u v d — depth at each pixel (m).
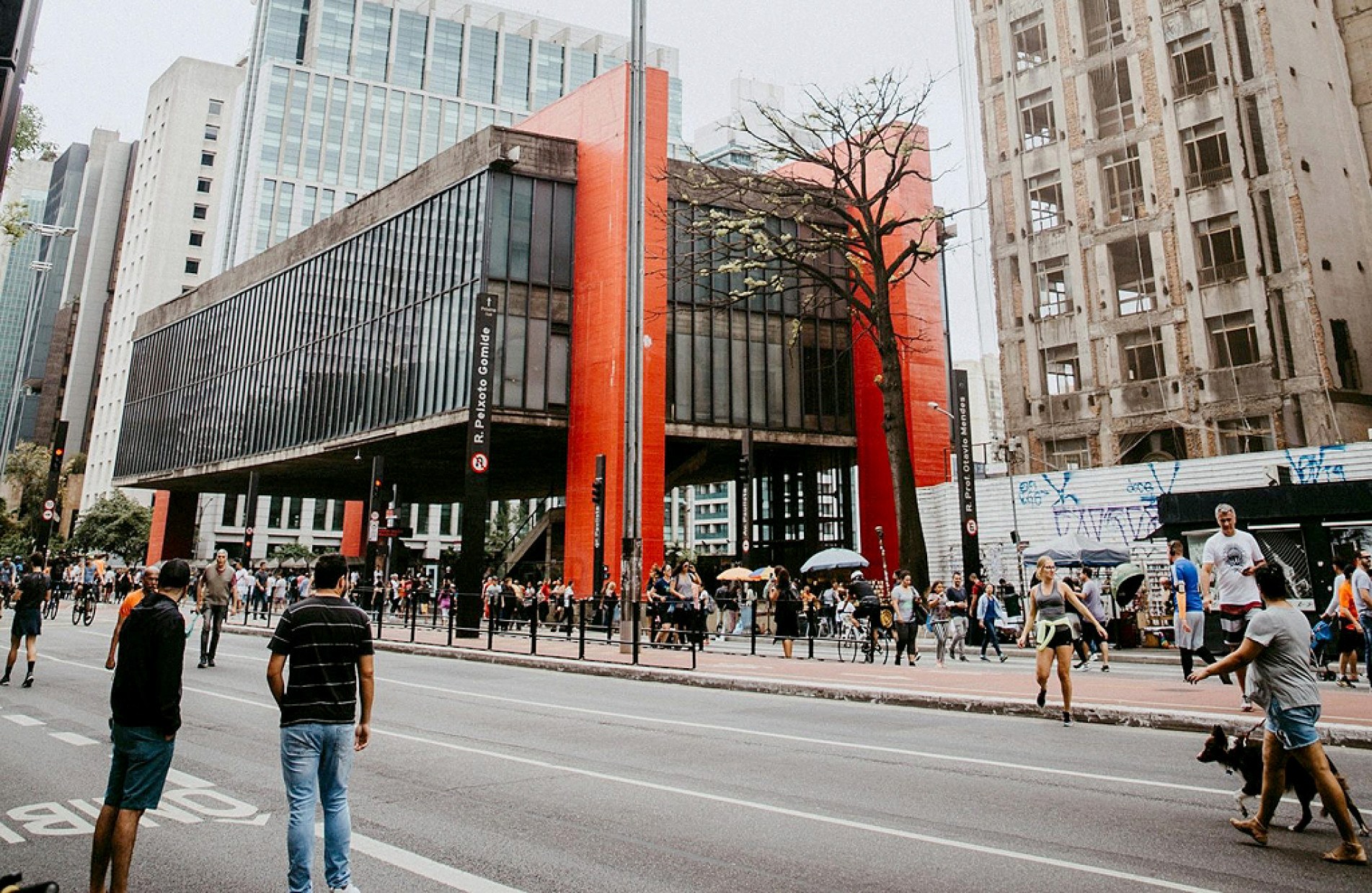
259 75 102.12
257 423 45.88
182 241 92.62
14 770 7.11
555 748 8.28
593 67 128.50
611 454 31.08
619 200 32.88
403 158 106.69
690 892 4.34
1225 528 9.91
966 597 23.02
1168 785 6.70
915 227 38.75
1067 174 32.81
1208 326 28.53
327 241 43.16
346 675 4.39
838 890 4.36
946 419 38.22
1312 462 23.08
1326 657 14.84
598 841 5.22
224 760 7.53
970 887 4.40
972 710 10.80
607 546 30.45
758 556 43.25
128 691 4.21
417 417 34.72
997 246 34.47
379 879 4.52
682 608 22.25
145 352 59.19
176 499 57.72
